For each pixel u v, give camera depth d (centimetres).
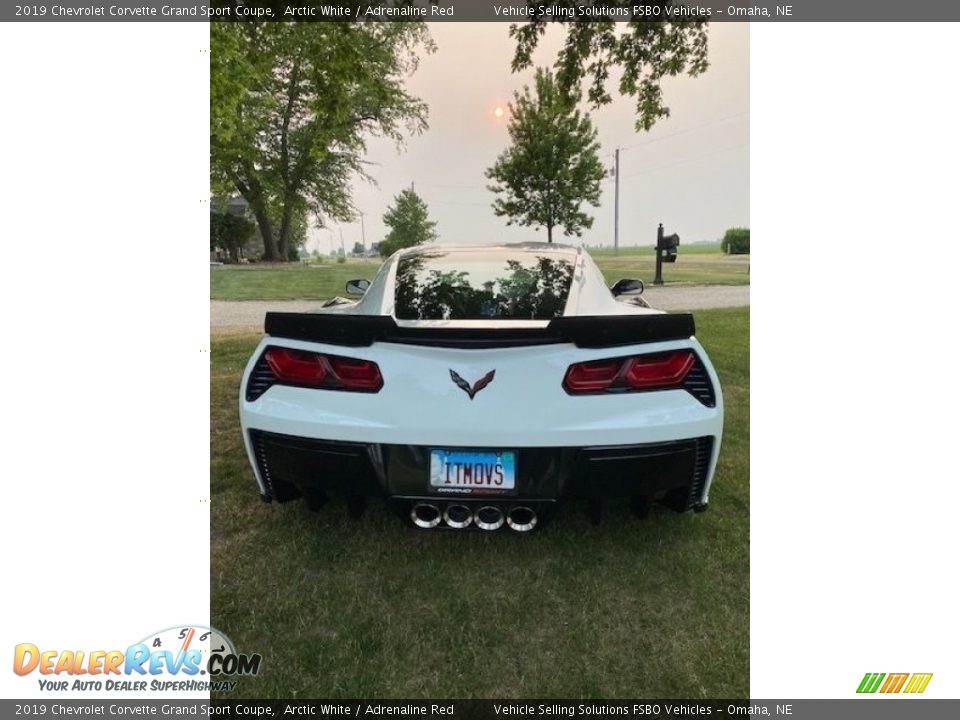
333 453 153
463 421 146
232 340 539
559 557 172
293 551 176
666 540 180
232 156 1820
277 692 126
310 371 156
